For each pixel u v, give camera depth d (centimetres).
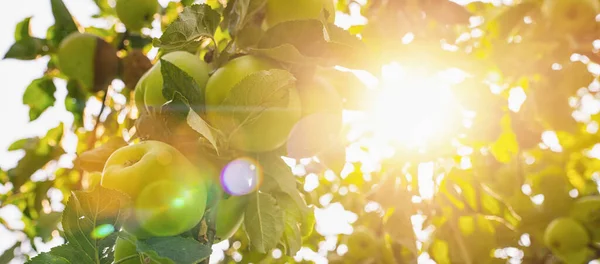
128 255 76
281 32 77
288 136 79
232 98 74
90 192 70
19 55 104
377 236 132
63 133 113
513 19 123
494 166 130
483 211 118
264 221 76
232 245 118
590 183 141
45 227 112
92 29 110
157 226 72
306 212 80
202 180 75
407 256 126
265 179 77
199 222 75
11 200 117
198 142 76
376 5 109
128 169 73
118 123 107
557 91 122
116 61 104
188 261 70
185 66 78
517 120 123
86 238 70
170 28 75
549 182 135
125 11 104
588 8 119
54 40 105
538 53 122
